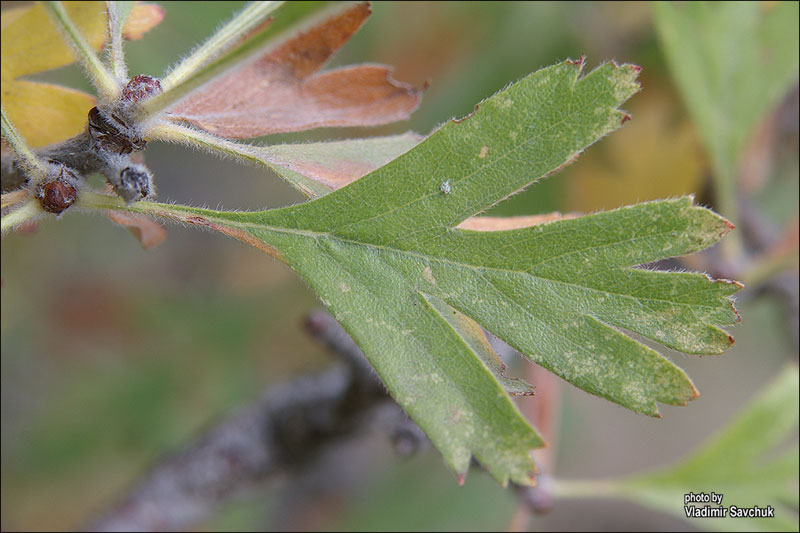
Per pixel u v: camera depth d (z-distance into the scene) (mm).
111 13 188
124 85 186
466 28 292
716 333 179
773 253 235
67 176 185
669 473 222
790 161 309
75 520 344
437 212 183
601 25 280
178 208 186
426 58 294
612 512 449
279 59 195
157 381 344
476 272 182
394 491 350
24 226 198
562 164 182
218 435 240
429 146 183
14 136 184
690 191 258
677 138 256
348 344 221
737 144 234
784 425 219
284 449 239
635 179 259
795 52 232
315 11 174
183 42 267
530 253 182
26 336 356
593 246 181
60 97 196
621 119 181
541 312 181
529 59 288
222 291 356
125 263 363
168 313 352
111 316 356
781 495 217
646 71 264
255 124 192
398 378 180
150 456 341
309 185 186
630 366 180
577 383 180
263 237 184
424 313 182
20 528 342
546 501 224
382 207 183
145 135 186
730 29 232
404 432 215
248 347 350
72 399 345
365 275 183
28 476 345
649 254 181
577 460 447
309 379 239
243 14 189
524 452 179
